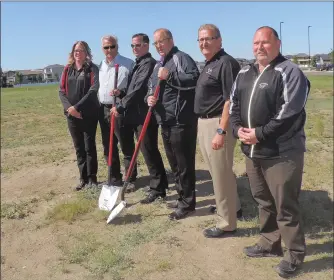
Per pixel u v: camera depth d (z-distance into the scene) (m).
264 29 2.94
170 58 4.18
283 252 3.73
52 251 4.07
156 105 4.32
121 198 4.86
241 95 3.12
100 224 4.57
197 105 3.82
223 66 3.57
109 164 5.26
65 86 5.37
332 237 4.02
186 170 4.43
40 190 5.92
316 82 29.22
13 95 30.23
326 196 5.24
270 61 2.98
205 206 4.91
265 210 3.52
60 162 7.44
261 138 2.97
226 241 3.98
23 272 3.71
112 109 4.91
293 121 2.90
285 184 3.09
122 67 5.13
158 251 3.86
